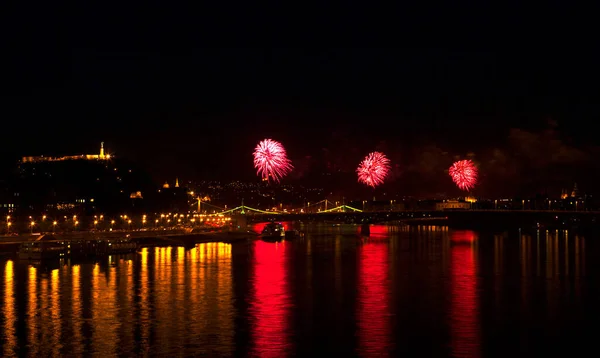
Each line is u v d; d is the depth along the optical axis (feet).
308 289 430.61
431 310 363.35
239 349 287.48
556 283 466.70
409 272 526.16
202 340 300.20
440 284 457.27
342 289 431.02
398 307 371.76
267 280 472.85
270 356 278.46
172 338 303.89
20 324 329.31
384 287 442.09
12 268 539.29
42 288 432.25
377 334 311.68
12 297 399.03
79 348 289.12
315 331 315.78
